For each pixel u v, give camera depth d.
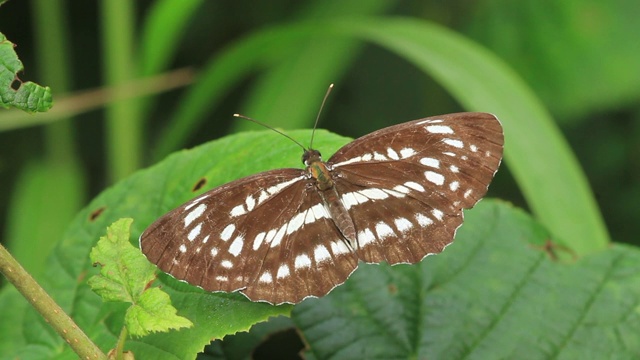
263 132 0.45
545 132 0.51
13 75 0.41
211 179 0.44
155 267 0.41
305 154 0.43
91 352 0.41
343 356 0.45
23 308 0.45
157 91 0.53
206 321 0.42
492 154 0.43
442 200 0.43
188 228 0.42
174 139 0.54
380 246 0.43
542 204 0.50
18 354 0.45
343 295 0.46
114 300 0.41
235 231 0.42
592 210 0.50
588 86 0.60
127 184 0.45
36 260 0.54
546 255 0.46
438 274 0.46
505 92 0.51
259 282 0.42
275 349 0.45
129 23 0.54
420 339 0.45
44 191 0.55
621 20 0.61
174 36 0.53
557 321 0.46
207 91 0.54
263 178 0.43
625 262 0.46
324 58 0.55
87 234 0.45
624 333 0.45
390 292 0.46
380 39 0.52
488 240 0.46
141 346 0.42
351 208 0.43
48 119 0.51
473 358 0.45
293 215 0.43
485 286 0.46
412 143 0.43
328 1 0.60
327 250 0.43
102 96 0.52
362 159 0.44
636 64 0.60
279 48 0.54
